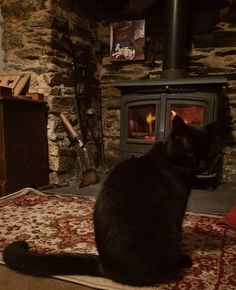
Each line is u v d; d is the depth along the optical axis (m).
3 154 2.26
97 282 1.09
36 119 2.61
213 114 2.56
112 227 1.01
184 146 1.13
